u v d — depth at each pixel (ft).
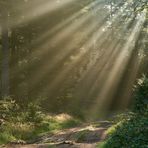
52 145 50.96
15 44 116.37
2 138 58.23
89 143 49.96
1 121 65.98
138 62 171.42
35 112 78.69
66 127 81.82
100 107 139.74
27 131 66.95
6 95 93.40
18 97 96.58
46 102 108.17
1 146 54.29
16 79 117.08
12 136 61.62
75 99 126.62
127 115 53.06
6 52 98.12
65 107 112.16
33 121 75.36
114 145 40.81
